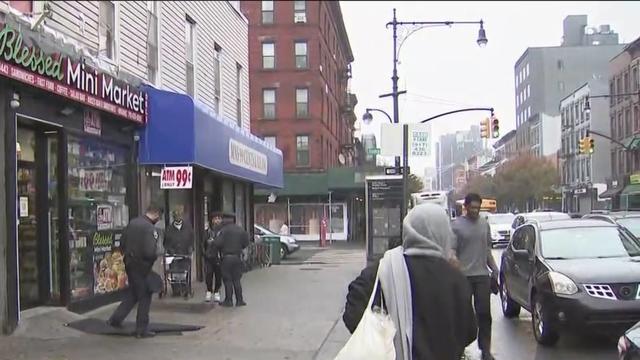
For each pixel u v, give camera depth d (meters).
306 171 44.09
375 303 3.22
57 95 9.36
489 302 7.40
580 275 8.28
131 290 9.19
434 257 3.20
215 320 10.53
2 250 8.35
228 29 20.70
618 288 8.07
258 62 44.66
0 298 8.34
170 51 15.61
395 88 22.50
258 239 22.97
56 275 9.97
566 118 76.00
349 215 43.84
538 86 95.12
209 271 12.30
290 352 8.23
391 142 16.09
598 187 62.91
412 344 3.08
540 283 8.66
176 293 12.63
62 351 7.84
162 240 13.95
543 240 9.59
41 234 9.80
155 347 8.27
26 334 8.55
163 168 12.42
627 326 7.95
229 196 20.19
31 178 9.70
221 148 14.48
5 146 8.46
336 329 9.82
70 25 11.20
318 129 44.31
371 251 19.88
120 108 11.26
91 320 9.68
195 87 17.30
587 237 9.57
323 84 46.25
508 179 76.44
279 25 44.62
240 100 22.11
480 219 7.53
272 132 44.38
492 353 8.22
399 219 19.84
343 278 17.58
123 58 13.12
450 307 3.12
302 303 12.58
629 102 47.78
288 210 42.94
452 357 3.09
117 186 11.86
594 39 97.62
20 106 8.84
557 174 75.56
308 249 34.22
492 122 26.62
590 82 65.38
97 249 11.01
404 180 15.77
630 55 46.59
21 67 8.37
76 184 10.41
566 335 9.35
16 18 8.55
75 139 10.40
